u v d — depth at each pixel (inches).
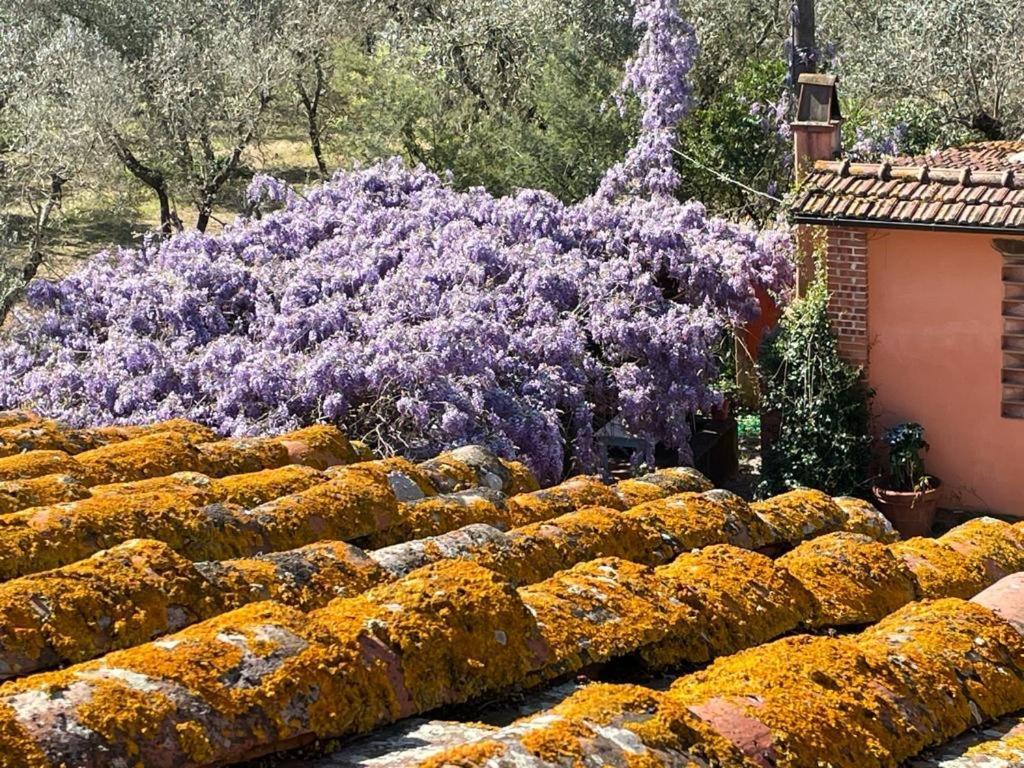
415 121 918.4
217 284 495.5
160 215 1013.8
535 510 202.8
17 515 162.7
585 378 479.5
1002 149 614.2
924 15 868.6
